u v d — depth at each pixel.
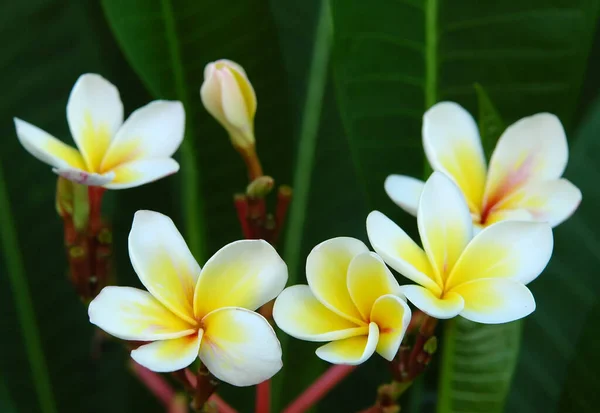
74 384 0.95
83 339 0.95
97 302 0.70
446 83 0.85
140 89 0.98
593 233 0.89
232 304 0.71
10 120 0.92
